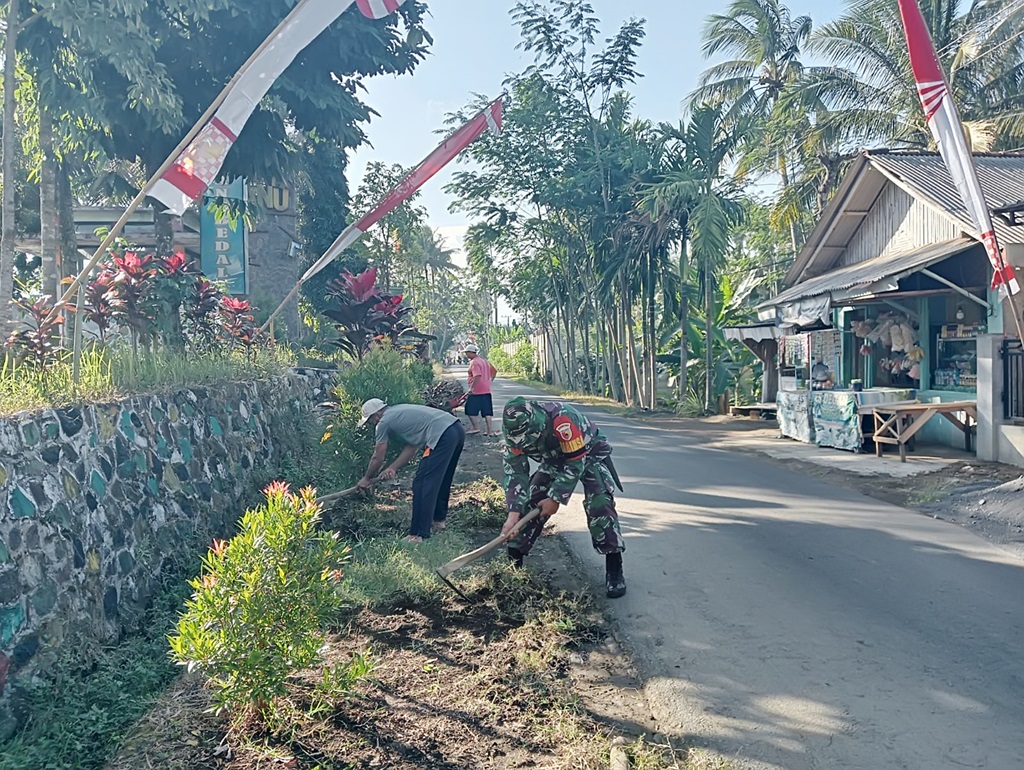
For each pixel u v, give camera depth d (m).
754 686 4.04
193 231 21.41
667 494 8.87
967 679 4.03
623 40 25.25
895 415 10.76
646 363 24.62
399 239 37.12
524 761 3.41
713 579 5.74
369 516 7.61
